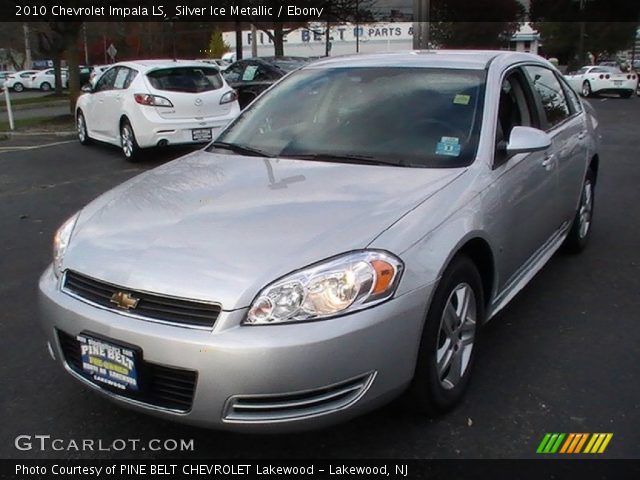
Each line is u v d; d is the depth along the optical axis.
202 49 42.69
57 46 36.34
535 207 3.89
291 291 2.46
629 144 11.95
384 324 2.52
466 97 3.68
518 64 4.19
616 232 6.03
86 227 3.07
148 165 10.07
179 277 2.54
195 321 2.47
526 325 4.04
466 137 3.48
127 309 2.58
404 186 3.11
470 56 4.10
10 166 10.07
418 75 3.94
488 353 3.67
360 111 3.82
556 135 4.38
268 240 2.66
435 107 3.68
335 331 2.42
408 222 2.78
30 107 26.75
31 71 46.69
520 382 3.36
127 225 2.96
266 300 2.44
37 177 9.16
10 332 4.05
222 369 2.40
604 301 4.40
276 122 4.02
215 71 10.55
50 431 3.02
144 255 2.69
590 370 3.48
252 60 14.54
